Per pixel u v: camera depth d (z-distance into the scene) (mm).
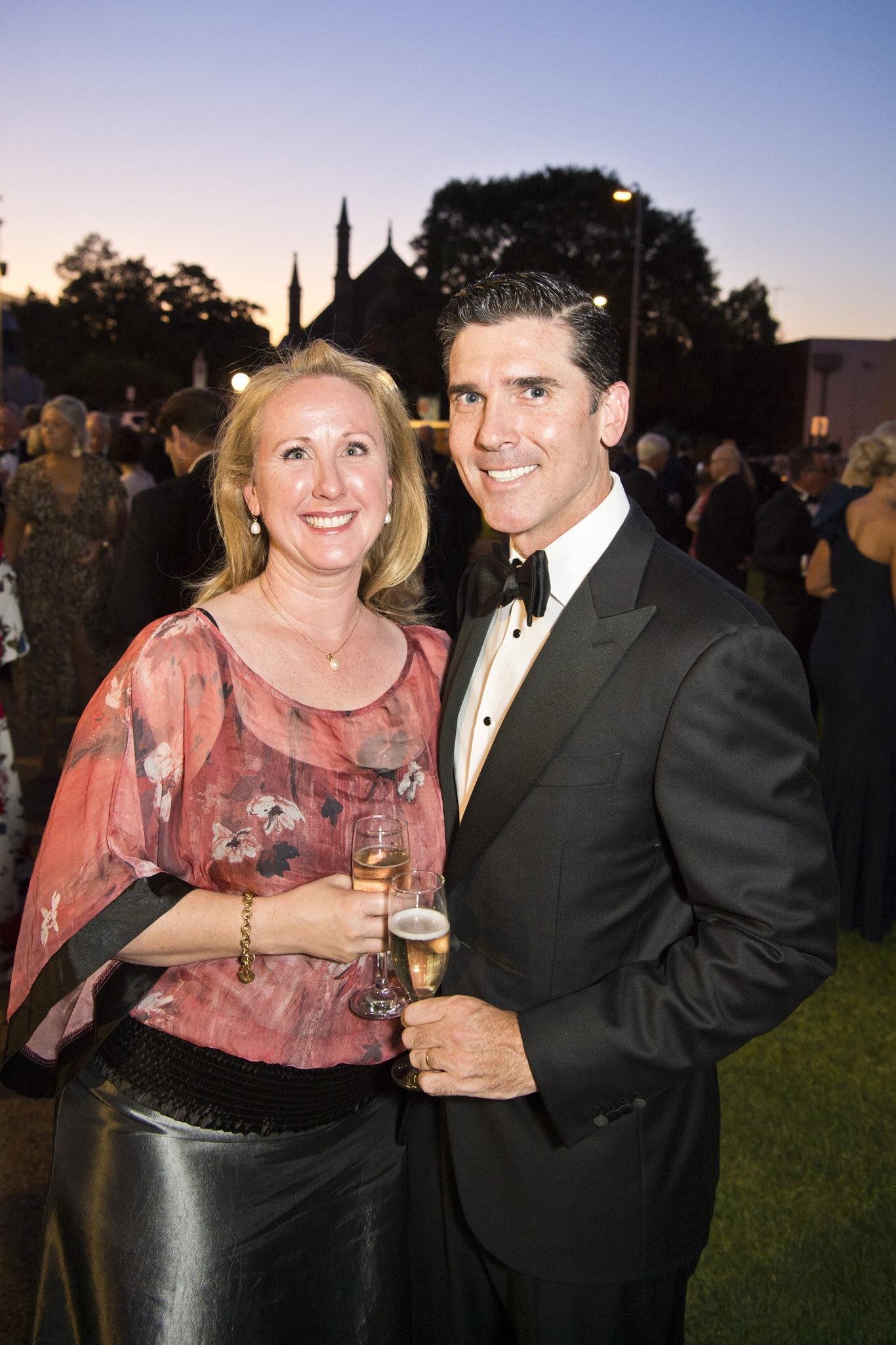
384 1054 1606
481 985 1451
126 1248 1438
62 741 5844
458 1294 1666
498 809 1410
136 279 74625
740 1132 2658
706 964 1244
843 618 3740
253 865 1516
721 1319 2068
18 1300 2064
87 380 66188
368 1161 1648
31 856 4062
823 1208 2389
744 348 44188
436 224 42500
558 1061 1260
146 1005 1478
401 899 1358
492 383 1392
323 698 1619
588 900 1360
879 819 3707
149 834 1471
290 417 1574
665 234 39281
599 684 1343
